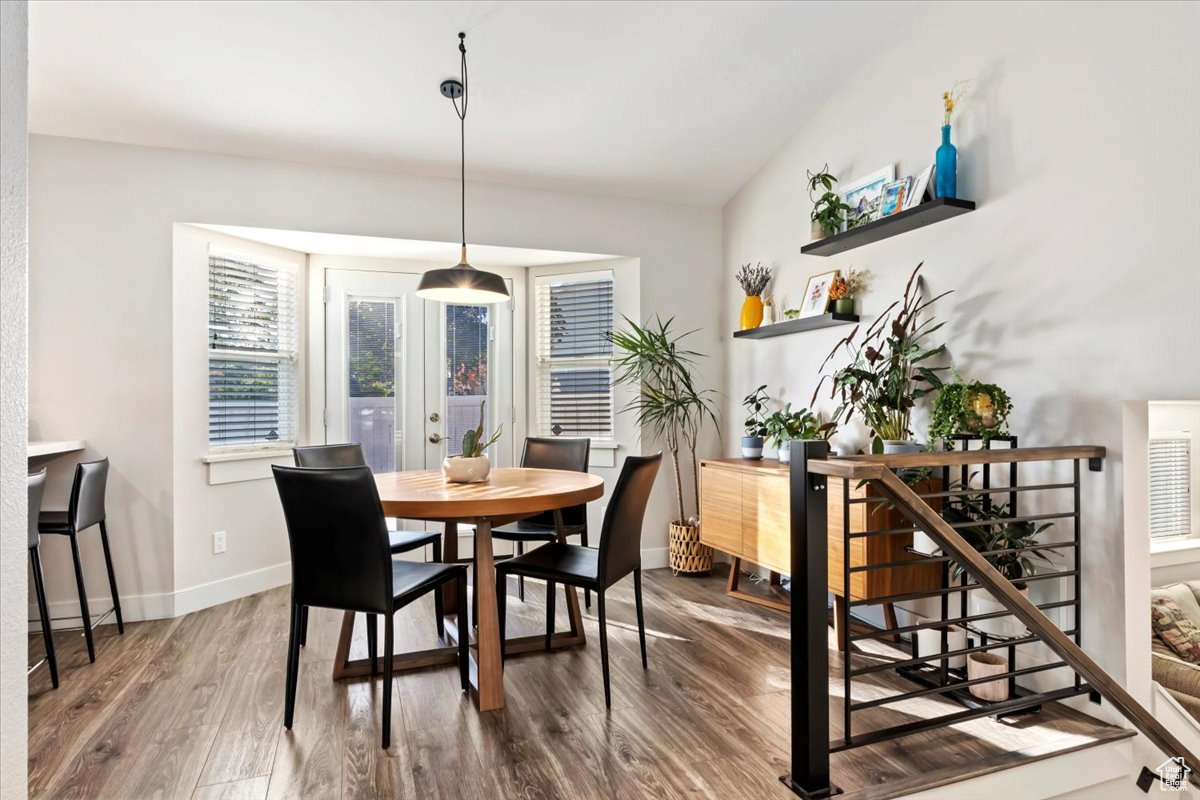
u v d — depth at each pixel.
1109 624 2.20
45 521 2.72
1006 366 2.53
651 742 2.06
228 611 3.42
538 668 2.65
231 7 2.58
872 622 3.24
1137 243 2.09
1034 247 2.42
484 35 2.84
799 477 1.82
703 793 1.79
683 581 4.01
